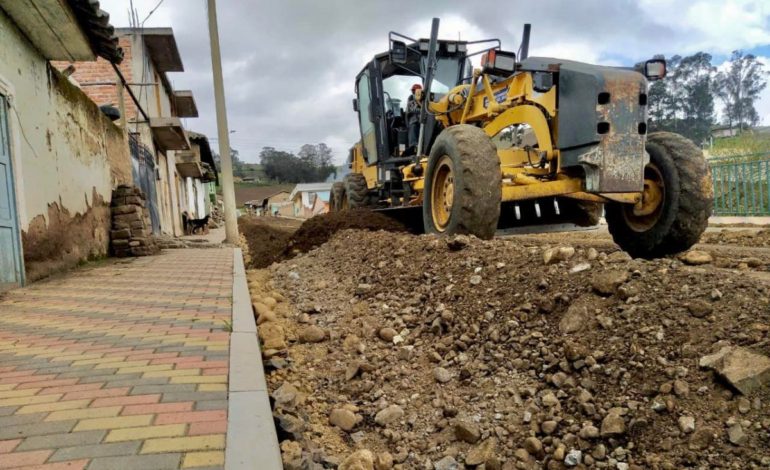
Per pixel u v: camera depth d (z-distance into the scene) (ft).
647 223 16.44
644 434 7.51
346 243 23.24
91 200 27.40
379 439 9.47
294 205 224.53
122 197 31.37
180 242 39.42
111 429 6.72
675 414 7.48
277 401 9.77
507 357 10.48
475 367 10.57
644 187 16.21
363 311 15.23
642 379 8.25
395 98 30.22
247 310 13.82
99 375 8.79
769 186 39.14
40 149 21.36
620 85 14.80
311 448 8.46
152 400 7.66
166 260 27.53
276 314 16.47
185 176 90.48
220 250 34.81
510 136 20.81
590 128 14.80
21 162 19.45
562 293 10.97
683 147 15.34
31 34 20.70
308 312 16.57
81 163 26.25
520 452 8.11
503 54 17.28
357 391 11.09
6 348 10.46
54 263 21.84
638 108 14.99
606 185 14.74
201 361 9.53
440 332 12.43
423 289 14.58
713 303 8.79
